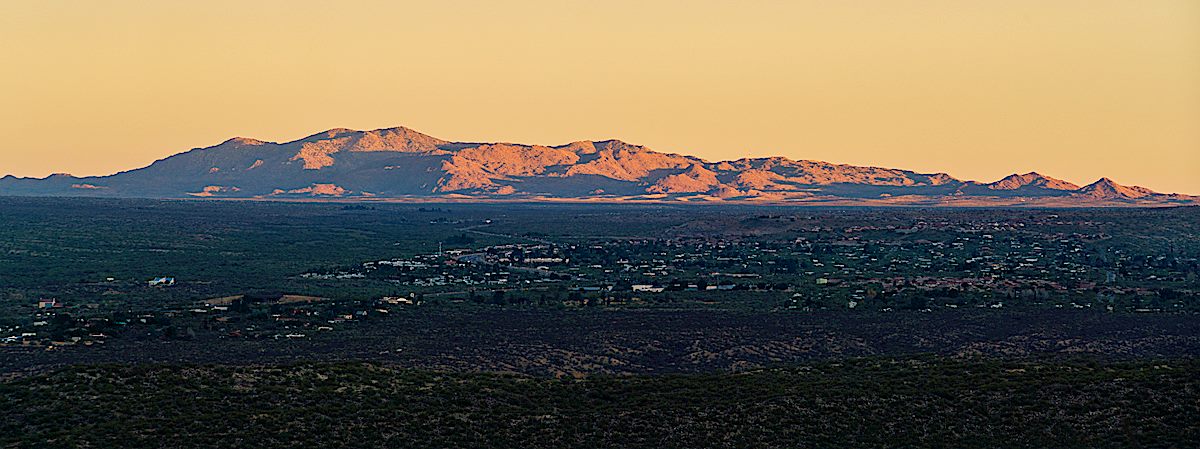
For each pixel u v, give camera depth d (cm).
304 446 18750
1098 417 19662
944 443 19138
